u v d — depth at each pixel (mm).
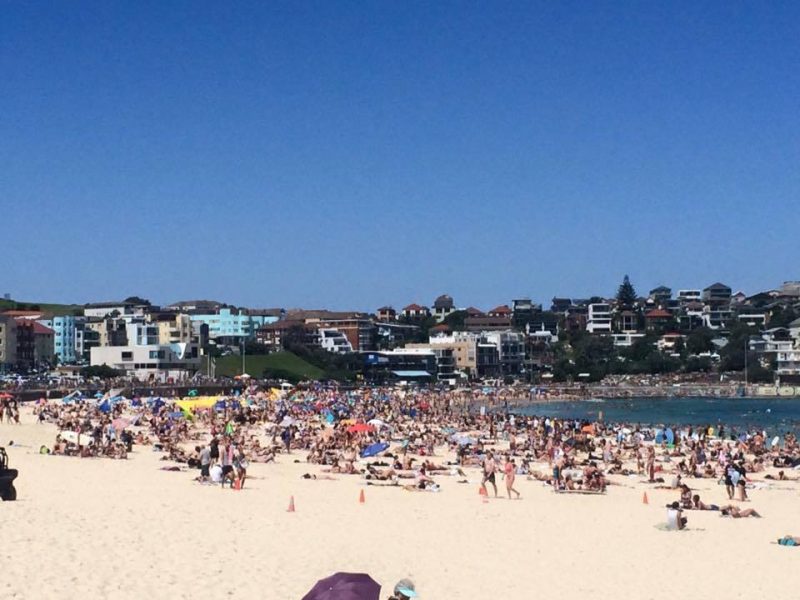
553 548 33969
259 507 39906
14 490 36250
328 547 30844
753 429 126812
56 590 22125
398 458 69188
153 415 101562
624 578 29031
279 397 153000
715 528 40844
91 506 35812
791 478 64250
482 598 25375
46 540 27688
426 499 47688
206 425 100438
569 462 67375
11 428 84500
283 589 23969
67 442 63250
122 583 23297
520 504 47438
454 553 31703
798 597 27453
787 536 37688
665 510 46844
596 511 45656
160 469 55094
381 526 36844
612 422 150375
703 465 68875
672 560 32594
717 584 28766
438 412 148250
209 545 29219
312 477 55562
